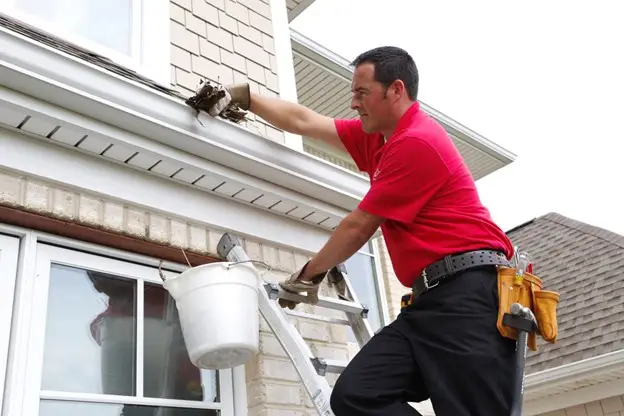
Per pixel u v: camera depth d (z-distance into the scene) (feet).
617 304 20.77
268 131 11.02
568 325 21.31
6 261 7.04
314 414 8.79
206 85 8.23
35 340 6.88
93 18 9.90
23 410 6.50
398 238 6.87
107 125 7.60
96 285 7.76
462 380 6.01
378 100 7.36
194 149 8.29
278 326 7.51
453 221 6.66
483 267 6.46
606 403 19.52
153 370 7.82
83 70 7.30
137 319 7.92
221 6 11.76
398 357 6.44
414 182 6.61
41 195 7.36
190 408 7.91
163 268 8.43
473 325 6.15
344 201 10.07
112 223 7.88
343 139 8.71
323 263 7.03
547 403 20.53
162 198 8.45
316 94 20.89
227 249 8.70
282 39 12.70
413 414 6.14
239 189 9.01
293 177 9.23
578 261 24.80
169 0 10.85
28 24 8.48
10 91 6.87
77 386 7.07
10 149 7.21
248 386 8.51
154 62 10.04
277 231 9.74
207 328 6.71
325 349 9.55
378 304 16.79
